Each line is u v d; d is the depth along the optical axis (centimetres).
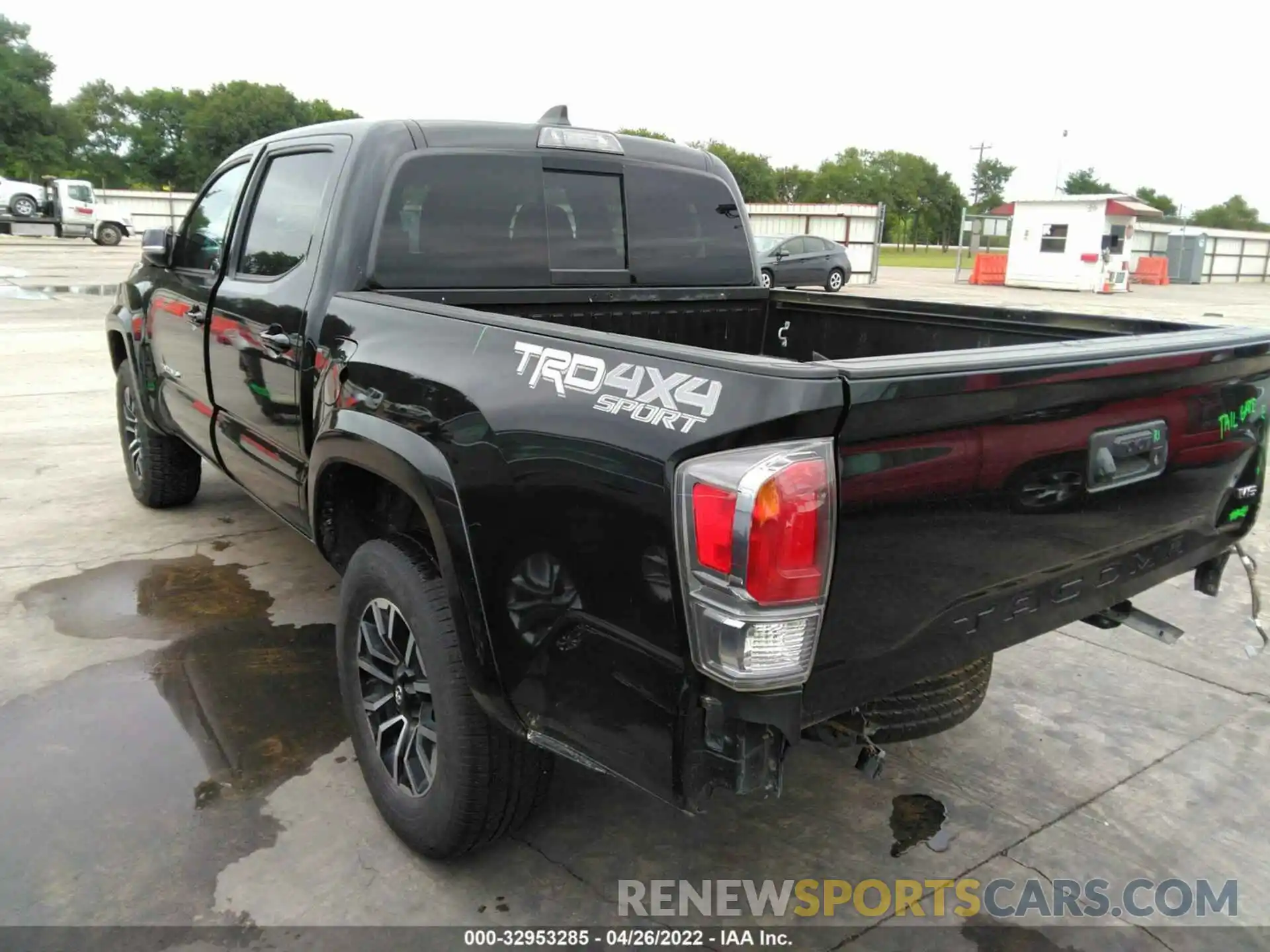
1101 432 215
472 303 321
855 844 277
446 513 225
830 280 2486
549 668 207
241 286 351
